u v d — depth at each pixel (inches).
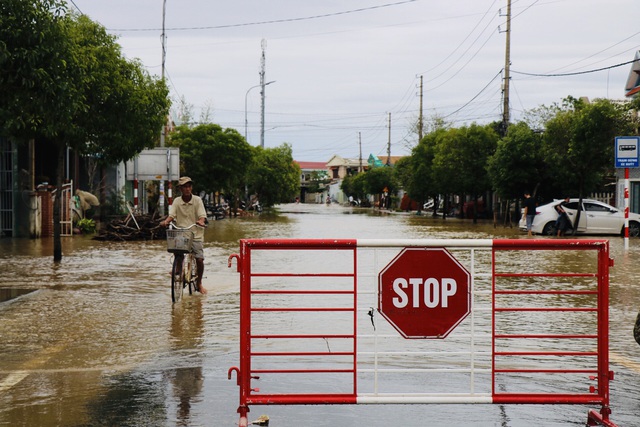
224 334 334.0
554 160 1161.4
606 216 1080.8
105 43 810.2
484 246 205.8
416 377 257.3
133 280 531.2
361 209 3361.2
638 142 787.4
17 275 559.8
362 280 534.0
